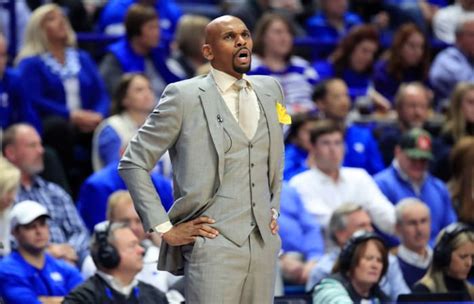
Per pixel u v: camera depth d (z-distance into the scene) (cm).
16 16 2283
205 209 1009
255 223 1011
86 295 1366
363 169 2033
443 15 2742
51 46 2084
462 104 2144
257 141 1019
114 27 2403
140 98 1939
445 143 2145
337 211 1611
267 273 1021
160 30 2361
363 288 1416
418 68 2400
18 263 1464
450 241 1478
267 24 2236
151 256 1468
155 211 1009
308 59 2495
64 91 2081
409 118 2139
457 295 1409
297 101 2228
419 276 1617
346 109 2072
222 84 1026
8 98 2006
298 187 1822
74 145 2050
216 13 2598
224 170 1009
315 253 1753
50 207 1755
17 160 1753
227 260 997
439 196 1908
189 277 1003
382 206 1841
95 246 1378
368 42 2345
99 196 1778
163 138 1015
